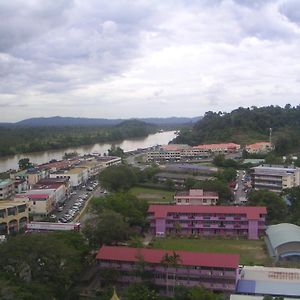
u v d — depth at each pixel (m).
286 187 196.50
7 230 145.88
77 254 96.50
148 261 92.56
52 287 85.62
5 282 76.88
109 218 116.94
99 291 92.75
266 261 114.44
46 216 170.62
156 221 140.50
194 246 129.12
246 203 169.00
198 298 81.56
